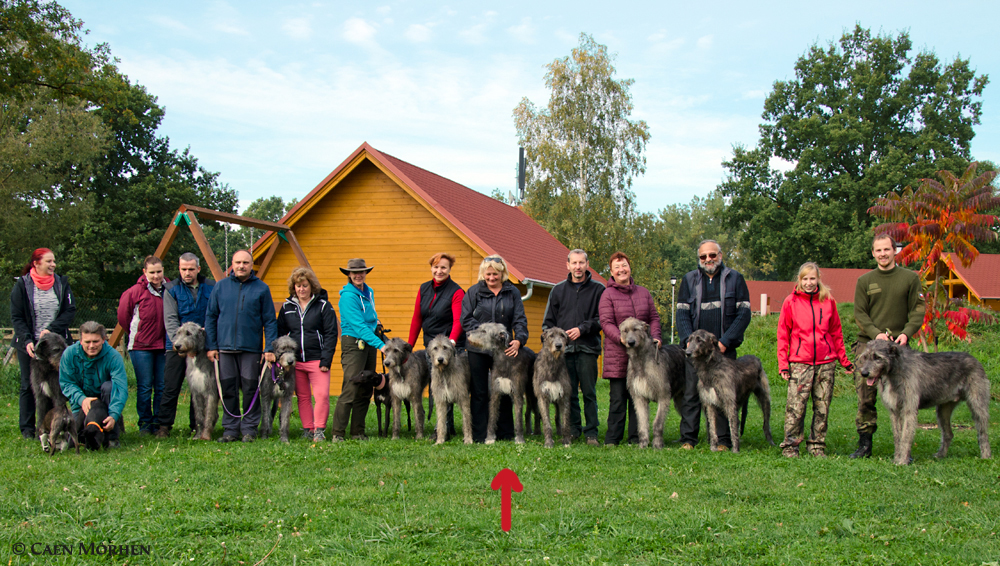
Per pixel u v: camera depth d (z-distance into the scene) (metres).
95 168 40.12
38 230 33.28
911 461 6.69
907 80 41.78
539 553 3.78
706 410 7.41
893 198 14.57
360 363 8.12
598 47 34.69
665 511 4.63
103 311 24.30
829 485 5.47
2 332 16.78
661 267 37.84
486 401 7.95
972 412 7.14
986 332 18.09
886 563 3.63
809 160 41.62
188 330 7.73
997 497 5.08
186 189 42.28
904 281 7.17
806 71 44.34
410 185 15.76
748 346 18.42
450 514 4.51
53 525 4.23
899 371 6.63
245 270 7.94
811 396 7.09
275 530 4.20
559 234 32.09
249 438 7.82
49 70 19.19
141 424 8.48
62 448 6.96
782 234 41.81
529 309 17.00
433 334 8.39
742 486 5.40
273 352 7.80
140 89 43.06
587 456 6.64
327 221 16.77
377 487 5.35
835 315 7.05
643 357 7.49
